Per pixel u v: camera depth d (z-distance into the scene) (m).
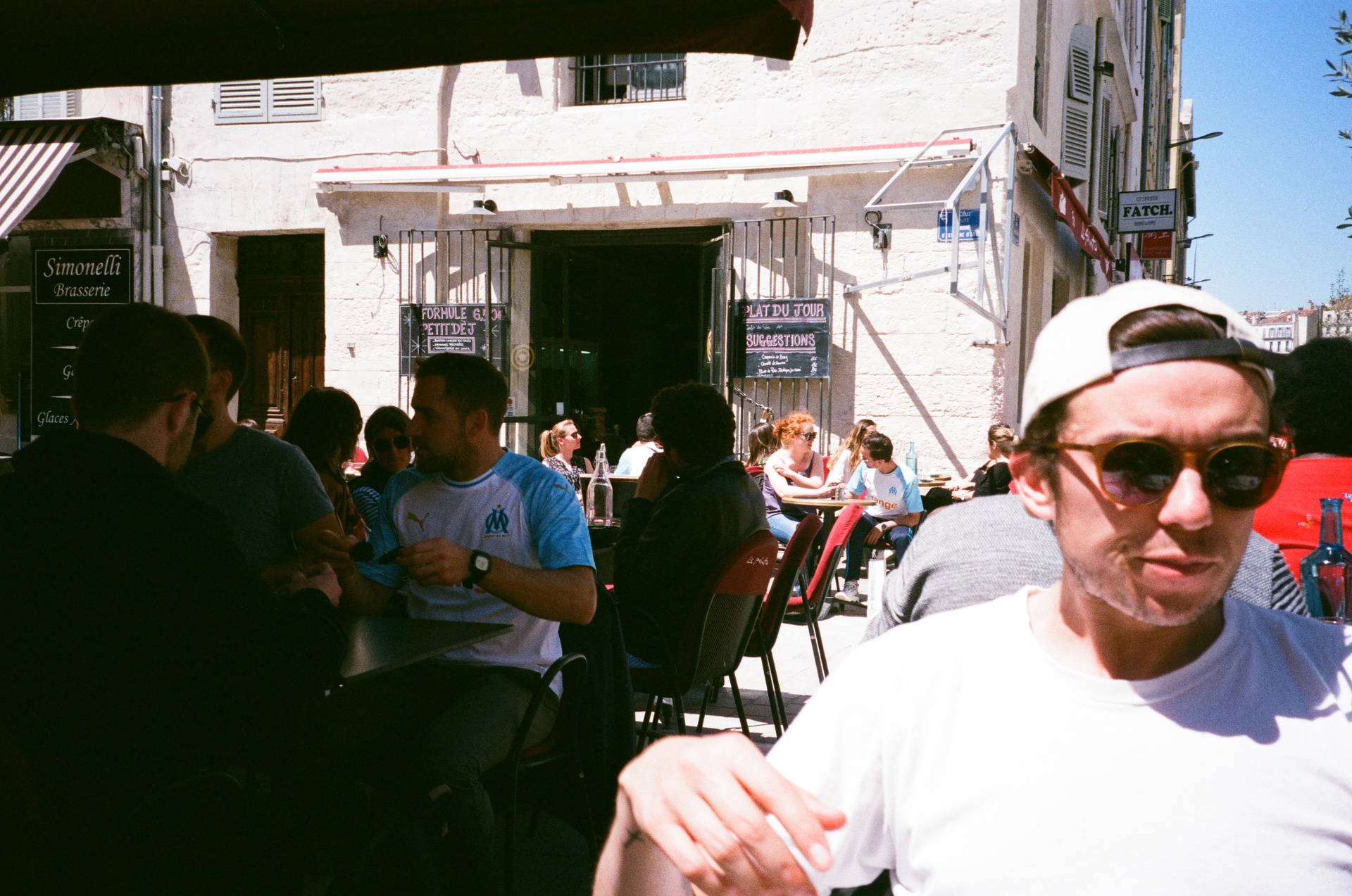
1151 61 19.42
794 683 5.93
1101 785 0.93
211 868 2.09
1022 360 10.84
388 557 2.70
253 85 11.00
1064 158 11.85
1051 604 1.04
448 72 10.73
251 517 3.07
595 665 2.94
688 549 3.83
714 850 0.75
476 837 2.46
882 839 1.03
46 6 3.71
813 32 9.96
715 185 10.19
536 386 10.87
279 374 11.50
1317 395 2.48
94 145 10.59
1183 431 0.92
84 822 1.89
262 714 2.14
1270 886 0.89
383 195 10.81
